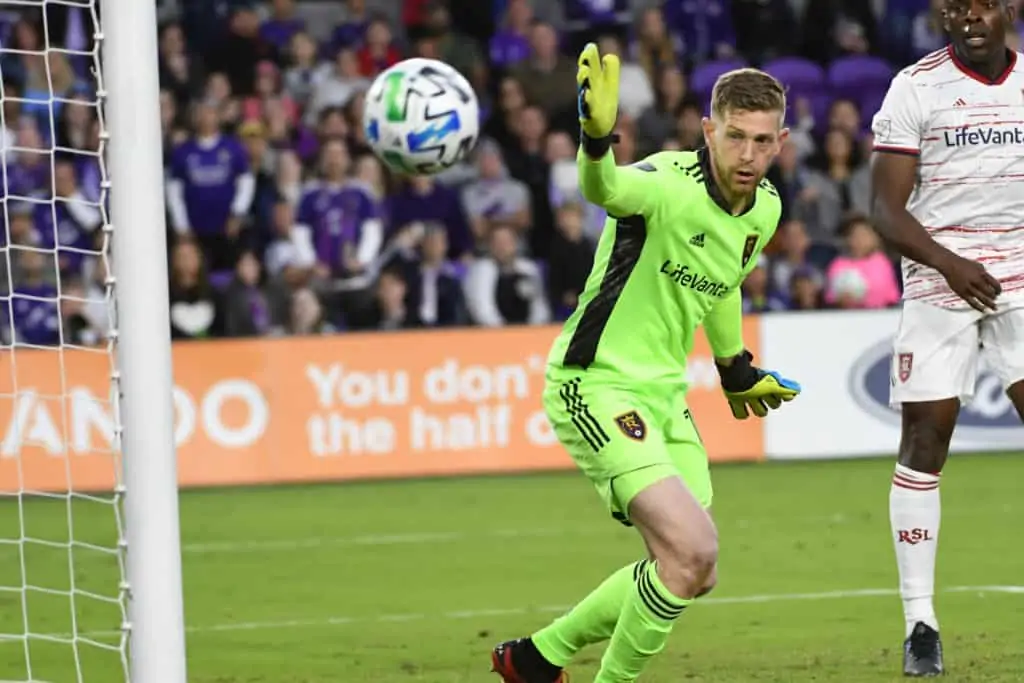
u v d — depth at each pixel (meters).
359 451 50.00
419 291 54.50
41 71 59.00
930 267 22.09
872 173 22.78
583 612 19.05
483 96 61.81
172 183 55.97
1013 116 22.56
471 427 50.69
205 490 48.38
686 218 18.20
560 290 55.59
